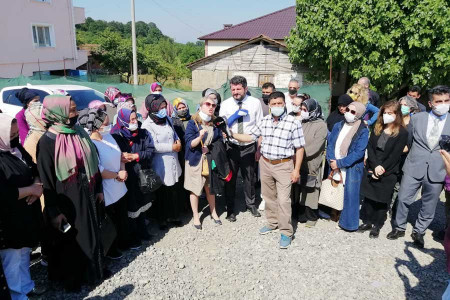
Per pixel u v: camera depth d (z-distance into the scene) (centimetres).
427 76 905
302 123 396
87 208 271
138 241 359
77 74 1956
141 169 346
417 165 361
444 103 344
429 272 326
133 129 339
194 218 410
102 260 293
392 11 902
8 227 236
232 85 411
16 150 260
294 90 532
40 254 340
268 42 1495
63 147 256
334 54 1048
